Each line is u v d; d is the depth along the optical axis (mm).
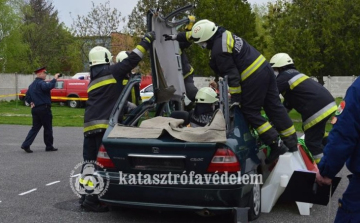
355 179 3188
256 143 5652
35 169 8555
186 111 6316
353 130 3061
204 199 4891
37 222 5441
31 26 46312
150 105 6168
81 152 10625
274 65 6812
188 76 7062
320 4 18719
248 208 4902
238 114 5492
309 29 18531
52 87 10461
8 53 39750
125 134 5188
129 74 6363
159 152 4980
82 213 5820
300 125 16422
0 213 5785
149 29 6078
